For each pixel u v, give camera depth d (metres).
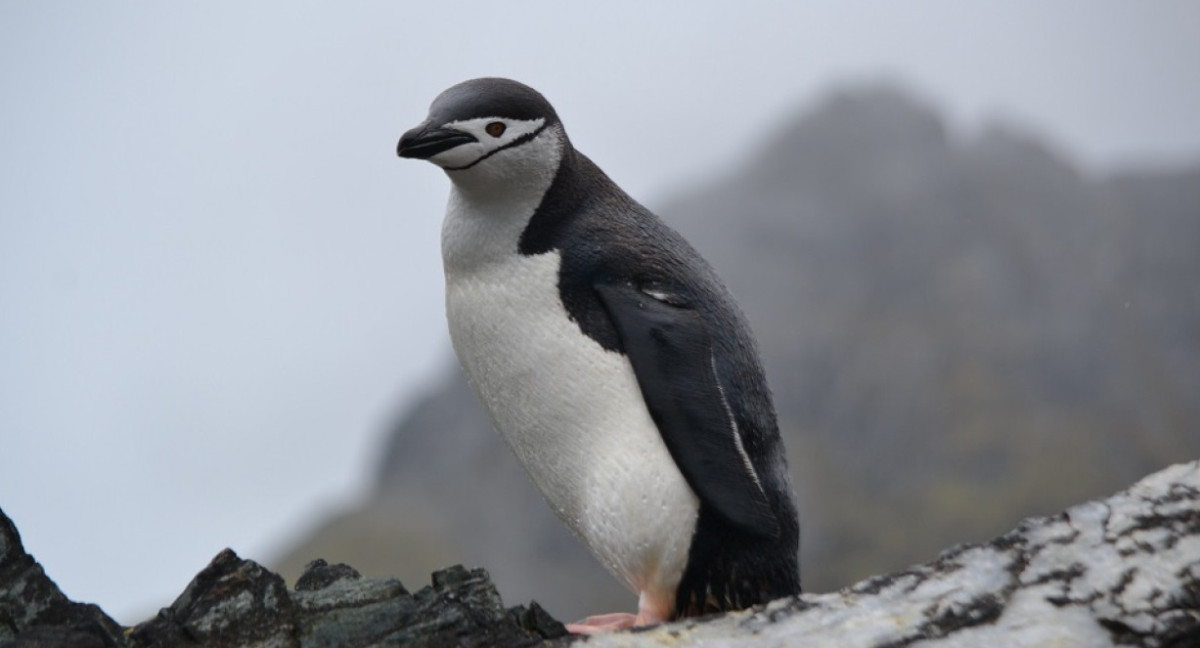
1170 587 9.78
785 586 10.77
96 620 9.24
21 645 8.84
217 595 9.51
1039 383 53.50
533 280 10.81
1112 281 57.97
